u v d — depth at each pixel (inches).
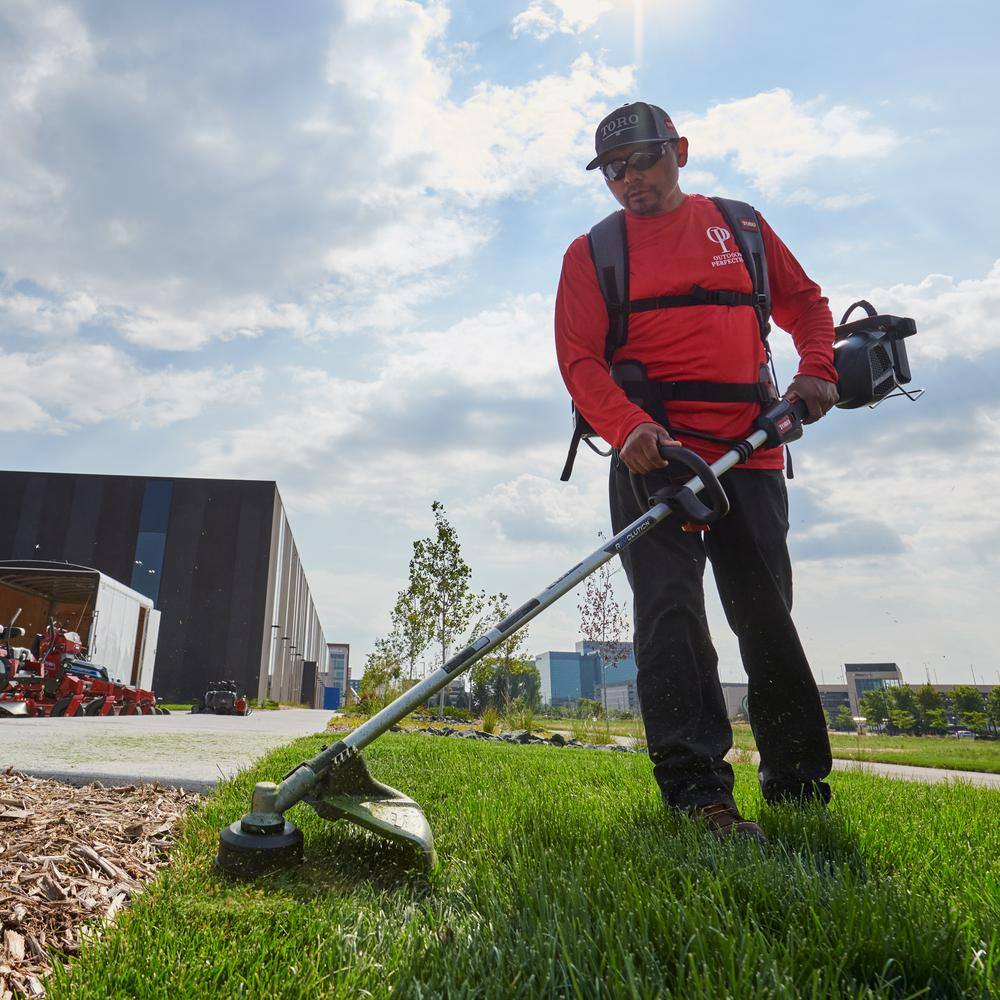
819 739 93.3
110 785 114.2
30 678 409.4
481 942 47.1
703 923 46.6
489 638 76.0
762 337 102.7
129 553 1712.6
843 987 39.7
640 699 88.7
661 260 98.7
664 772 84.9
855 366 107.0
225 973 44.3
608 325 101.0
